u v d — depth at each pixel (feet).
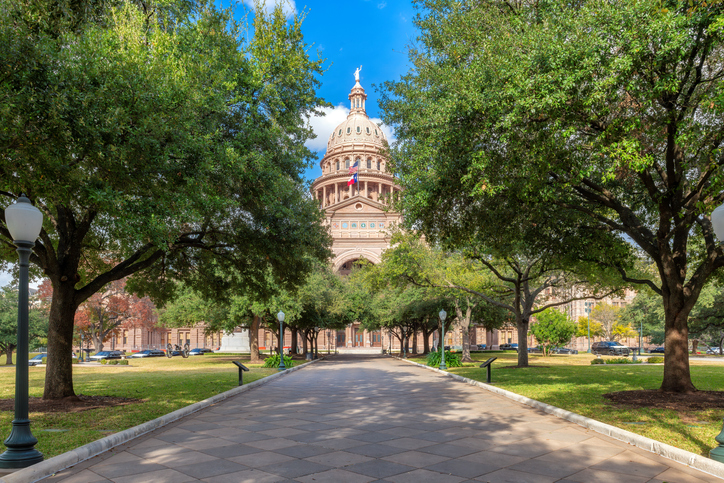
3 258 49.83
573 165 36.52
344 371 88.69
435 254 103.24
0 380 66.44
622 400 38.70
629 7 29.73
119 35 32.42
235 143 41.75
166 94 31.30
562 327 173.58
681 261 43.14
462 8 43.37
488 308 144.36
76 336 197.06
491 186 35.22
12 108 24.88
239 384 57.47
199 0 44.19
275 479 19.21
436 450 24.04
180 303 139.13
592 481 18.99
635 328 252.42
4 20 26.37
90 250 56.08
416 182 42.37
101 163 29.53
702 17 29.60
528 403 40.19
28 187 29.12
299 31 46.85
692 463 20.99
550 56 31.14
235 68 42.98
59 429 28.50
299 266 60.44
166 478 19.43
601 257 52.60
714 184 31.83
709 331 186.09
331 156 396.57
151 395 45.80
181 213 34.27
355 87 423.23
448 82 38.17
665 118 35.06
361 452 23.67
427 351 169.89
